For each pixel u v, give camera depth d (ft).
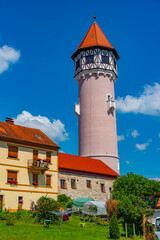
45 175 124.47
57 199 124.98
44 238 69.51
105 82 188.85
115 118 189.26
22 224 88.48
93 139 179.73
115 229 80.02
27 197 115.85
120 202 90.68
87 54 190.90
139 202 90.74
